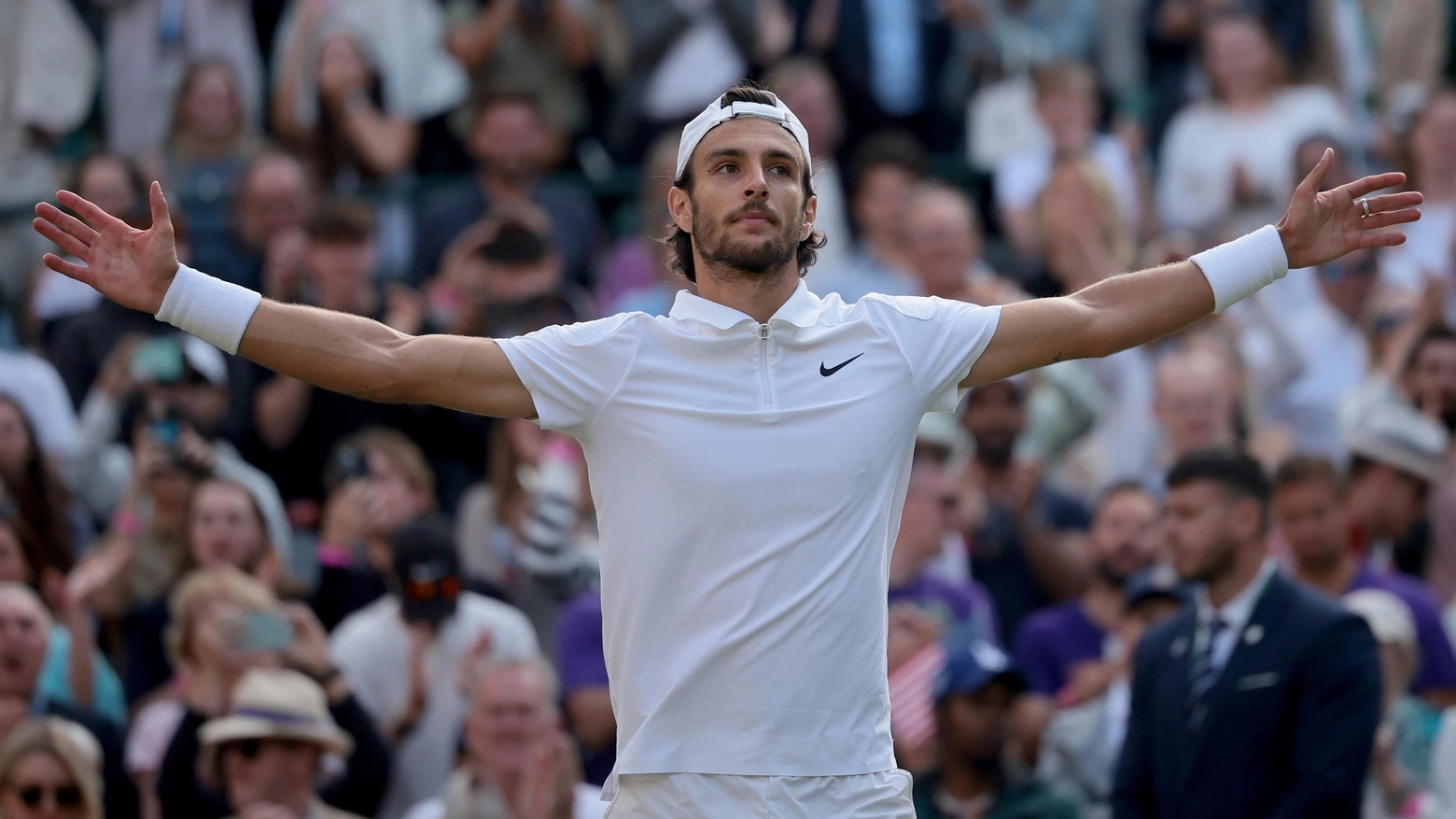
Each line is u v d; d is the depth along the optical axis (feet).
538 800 72.28
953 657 75.56
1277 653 68.54
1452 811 77.20
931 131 138.92
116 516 96.84
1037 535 97.35
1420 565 95.55
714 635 45.98
